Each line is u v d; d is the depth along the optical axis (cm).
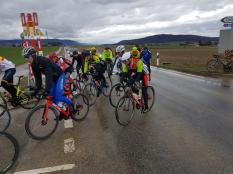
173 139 446
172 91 878
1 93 714
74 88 783
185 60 2509
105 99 787
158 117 580
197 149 404
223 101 717
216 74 1323
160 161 365
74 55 1015
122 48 1086
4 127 520
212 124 523
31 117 443
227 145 418
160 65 1988
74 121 559
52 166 355
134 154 389
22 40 976
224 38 1516
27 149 414
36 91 478
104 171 339
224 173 331
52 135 475
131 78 552
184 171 337
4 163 346
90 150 405
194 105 680
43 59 442
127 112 539
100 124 536
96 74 760
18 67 1936
